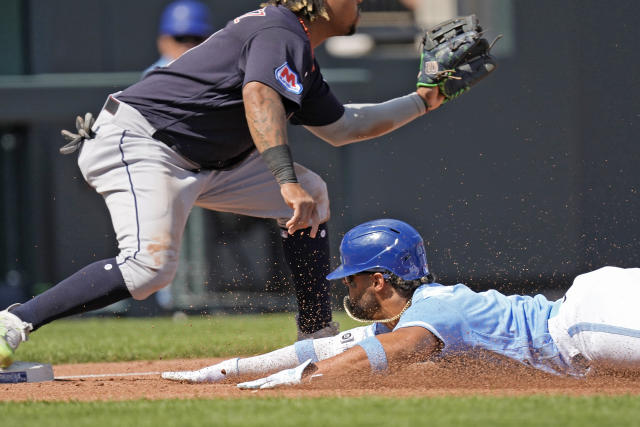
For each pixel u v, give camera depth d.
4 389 15.01
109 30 48.91
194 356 22.53
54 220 48.69
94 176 15.57
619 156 54.91
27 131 48.34
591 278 13.78
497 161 54.53
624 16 54.62
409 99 18.62
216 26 48.50
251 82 14.59
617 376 13.96
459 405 11.29
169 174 15.41
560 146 54.75
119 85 45.66
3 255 48.59
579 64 54.69
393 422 10.21
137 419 10.81
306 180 17.08
